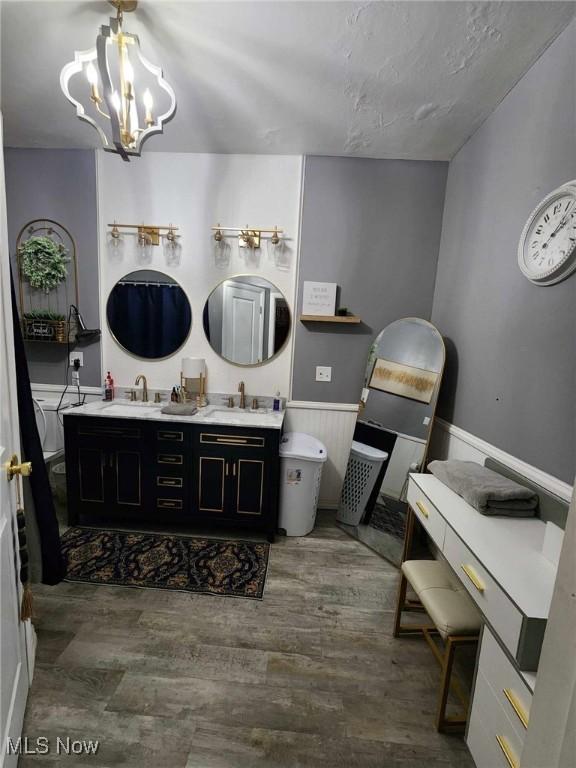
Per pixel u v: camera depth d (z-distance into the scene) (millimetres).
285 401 2771
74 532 2371
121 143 1362
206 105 2014
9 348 1186
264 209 2592
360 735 1237
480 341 1920
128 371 2789
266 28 1499
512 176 1703
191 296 2703
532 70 1575
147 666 1452
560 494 1291
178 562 2105
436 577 1476
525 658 877
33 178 2604
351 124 2131
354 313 2656
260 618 1727
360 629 1688
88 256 2670
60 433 2637
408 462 2295
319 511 2826
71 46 1637
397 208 2541
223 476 2342
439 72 1685
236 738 1211
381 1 1366
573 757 455
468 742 1140
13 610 1118
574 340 1267
